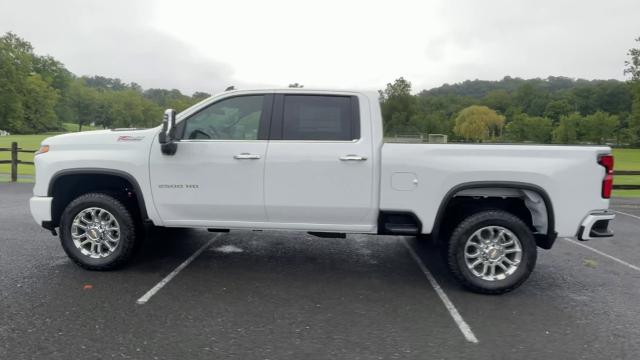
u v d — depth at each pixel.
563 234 4.65
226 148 4.89
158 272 5.22
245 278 5.10
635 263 6.06
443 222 5.16
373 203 4.78
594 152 4.61
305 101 4.95
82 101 134.12
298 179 4.82
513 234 4.65
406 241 6.96
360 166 4.75
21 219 7.95
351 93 4.93
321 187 4.81
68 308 4.15
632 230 8.33
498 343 3.67
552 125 117.69
